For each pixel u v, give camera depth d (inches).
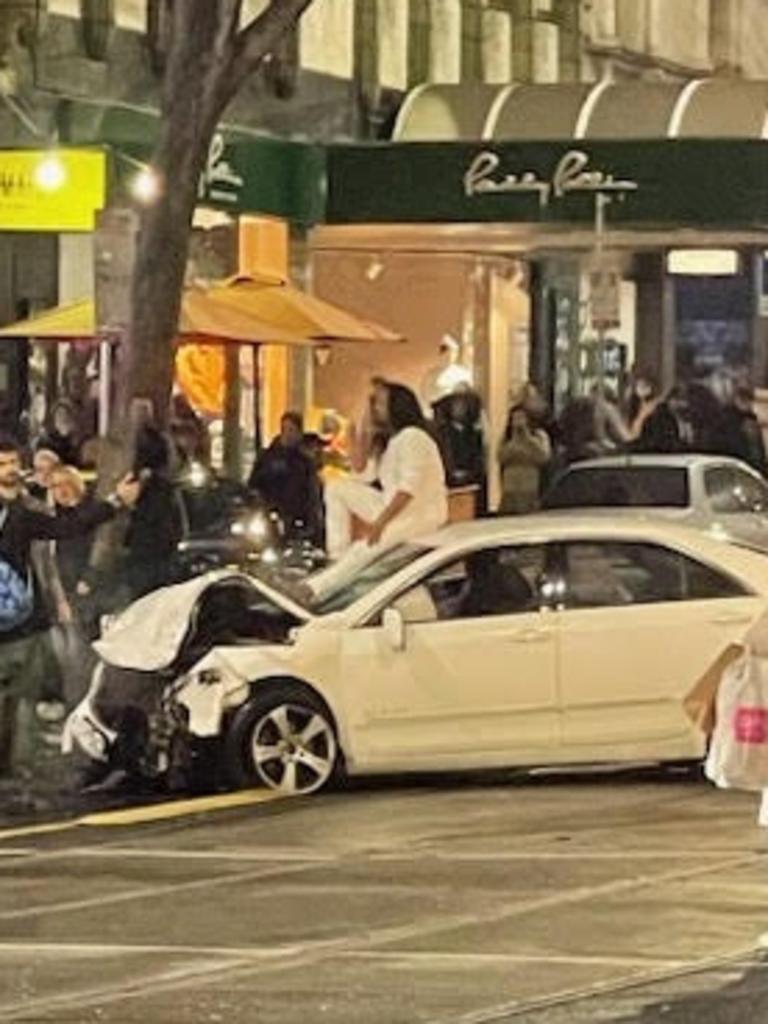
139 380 866.8
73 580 757.3
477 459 1172.5
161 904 522.3
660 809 652.1
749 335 1642.5
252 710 689.6
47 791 701.9
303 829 626.2
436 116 1339.8
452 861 572.1
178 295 876.0
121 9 1136.2
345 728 692.1
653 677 696.4
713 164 1214.3
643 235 1279.5
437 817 642.8
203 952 470.9
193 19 871.1
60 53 1095.6
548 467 1228.5
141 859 581.6
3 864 575.8
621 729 697.0
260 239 1238.9
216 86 872.3
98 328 872.9
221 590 705.6
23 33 1073.5
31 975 450.6
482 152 1231.5
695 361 1642.5
